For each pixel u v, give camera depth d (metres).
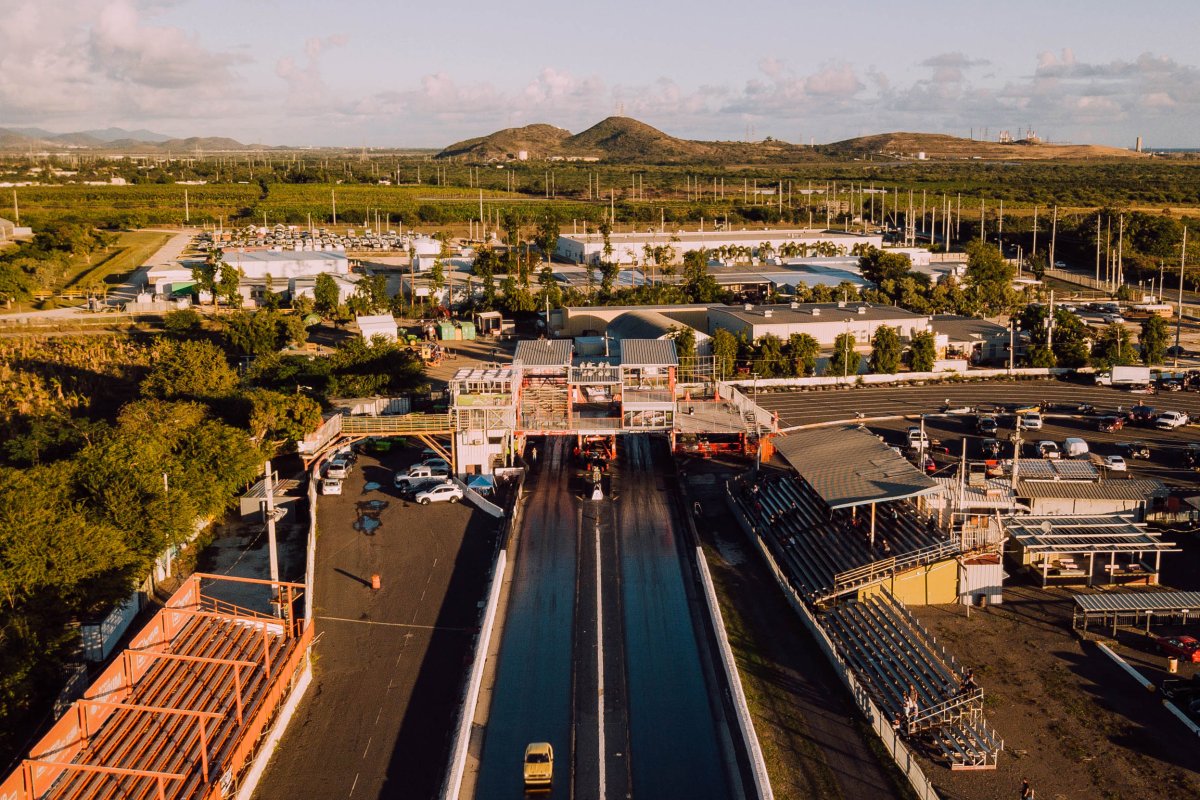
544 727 55.34
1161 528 83.25
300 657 58.53
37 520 62.28
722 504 90.44
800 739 53.41
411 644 64.50
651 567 76.44
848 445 89.94
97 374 136.12
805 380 137.00
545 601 70.62
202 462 81.81
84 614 63.16
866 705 55.84
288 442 98.25
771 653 62.94
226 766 47.00
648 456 105.25
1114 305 195.88
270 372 125.44
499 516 86.50
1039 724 55.00
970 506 77.38
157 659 55.88
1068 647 63.78
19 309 189.75
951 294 183.62
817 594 69.62
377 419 99.19
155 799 44.06
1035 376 140.25
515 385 99.25
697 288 189.62
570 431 99.56
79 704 46.53
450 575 74.88
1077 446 102.69
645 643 64.62
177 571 75.50
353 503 90.50
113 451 75.50
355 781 50.34
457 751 50.75
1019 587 73.06
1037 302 198.25
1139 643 64.31
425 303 196.62
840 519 79.81
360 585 73.12
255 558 78.00
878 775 50.22
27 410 116.00
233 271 192.25
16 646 54.50
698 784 50.12
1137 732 54.25
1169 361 147.00
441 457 102.00
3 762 50.44
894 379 138.38
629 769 51.41
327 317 183.88
